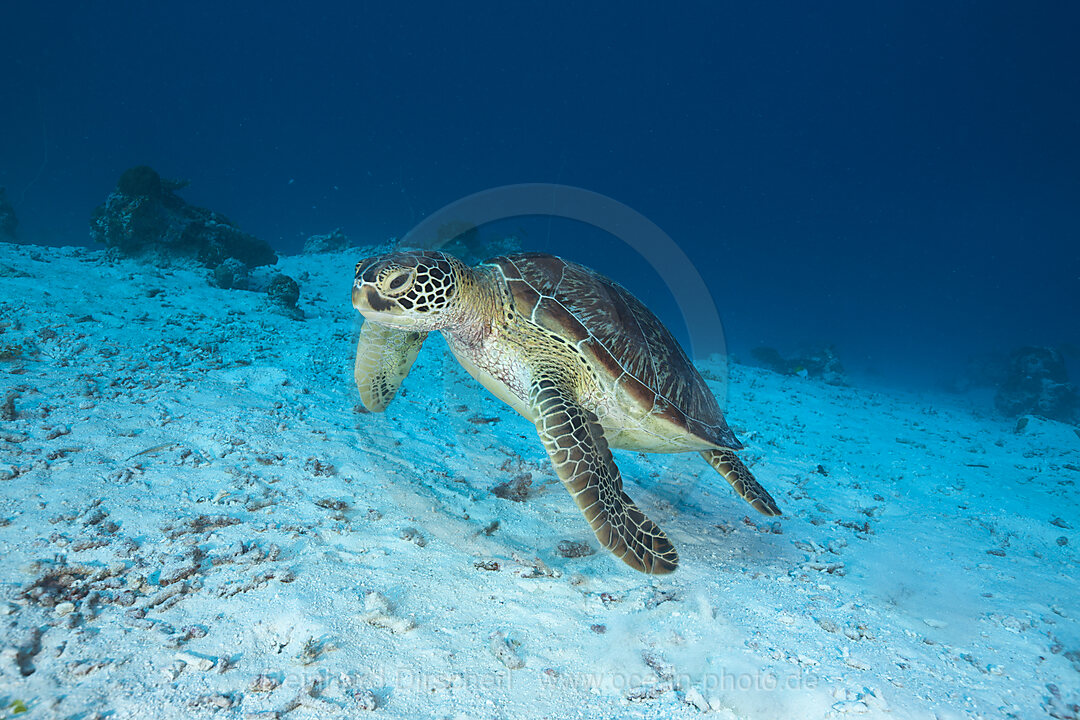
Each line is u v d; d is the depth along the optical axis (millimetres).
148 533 1009
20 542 932
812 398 4164
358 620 916
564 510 1379
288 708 767
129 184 3619
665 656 943
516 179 36312
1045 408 5852
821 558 1365
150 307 2520
